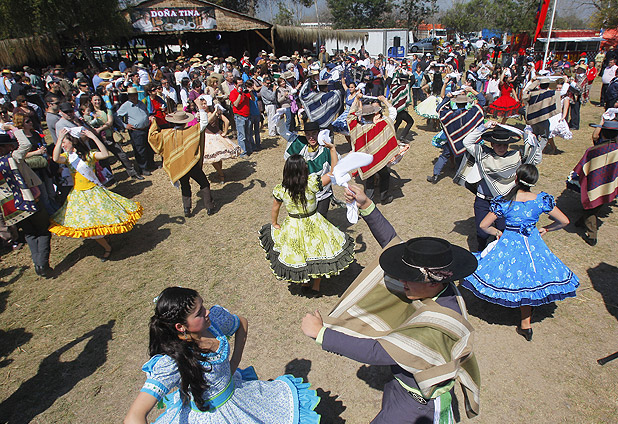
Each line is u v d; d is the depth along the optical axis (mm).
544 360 3779
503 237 3957
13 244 6578
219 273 5461
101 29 20844
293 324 4434
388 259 2381
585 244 5605
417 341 2090
